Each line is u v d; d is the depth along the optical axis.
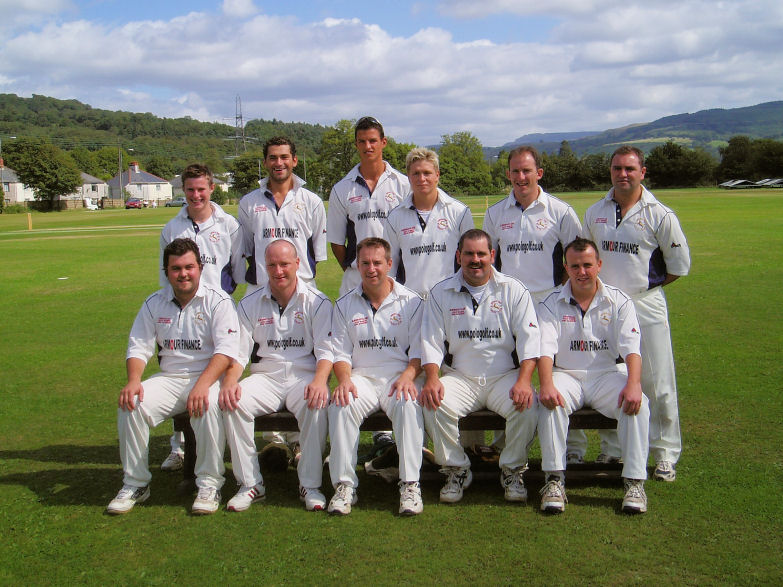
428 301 4.55
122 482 4.70
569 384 4.43
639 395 4.14
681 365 7.14
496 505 4.25
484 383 4.46
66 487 4.61
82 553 3.71
